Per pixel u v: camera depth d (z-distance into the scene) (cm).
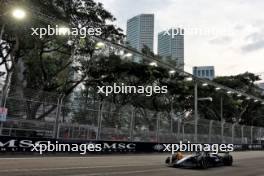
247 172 1565
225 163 1912
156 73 4003
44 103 2092
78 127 2250
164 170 1433
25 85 3338
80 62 3453
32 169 1177
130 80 4003
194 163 1592
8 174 1014
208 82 3819
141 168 1465
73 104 2258
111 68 3634
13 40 2873
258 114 6538
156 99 4369
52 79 3431
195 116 3381
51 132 2094
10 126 1911
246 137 4491
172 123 3095
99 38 2620
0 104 1870
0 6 2330
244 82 5975
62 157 1866
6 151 1802
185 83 4481
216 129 3806
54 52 3425
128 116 2652
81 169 1280
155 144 2814
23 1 2386
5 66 3097
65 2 3045
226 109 5591
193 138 3322
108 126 2466
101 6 3231
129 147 2570
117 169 1363
